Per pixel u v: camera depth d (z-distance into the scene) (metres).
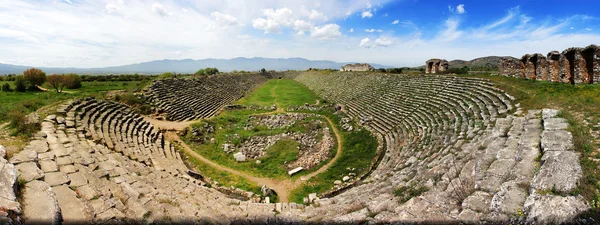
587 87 18.77
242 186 18.89
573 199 5.96
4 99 32.72
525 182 7.56
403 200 9.29
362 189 14.08
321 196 17.09
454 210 7.53
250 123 35.88
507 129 13.73
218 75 73.31
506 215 6.30
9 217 5.88
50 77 43.66
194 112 39.06
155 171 15.84
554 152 8.68
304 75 108.94
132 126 25.14
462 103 24.06
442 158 13.35
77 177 10.14
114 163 13.80
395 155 20.28
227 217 10.16
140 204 9.41
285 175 20.59
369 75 53.94
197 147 26.05
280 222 9.81
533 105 17.09
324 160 23.08
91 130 19.80
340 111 41.00
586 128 11.23
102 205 8.38
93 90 44.91
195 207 10.66
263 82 101.38
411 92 34.69
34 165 9.59
